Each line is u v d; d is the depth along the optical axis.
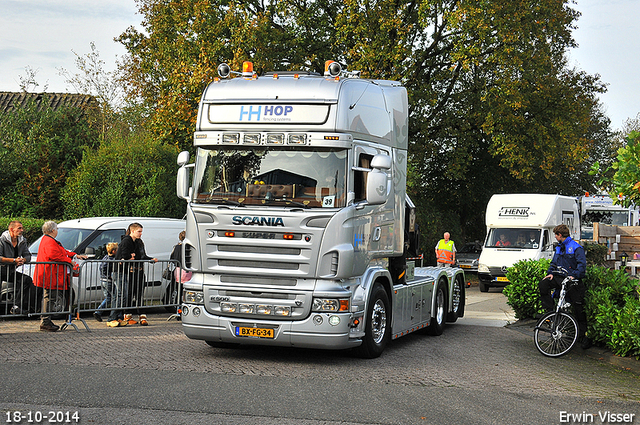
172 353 8.96
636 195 9.07
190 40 23.84
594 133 47.66
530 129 26.98
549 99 28.28
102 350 8.93
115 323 11.65
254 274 8.43
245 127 8.62
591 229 31.14
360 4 24.56
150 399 6.36
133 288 12.23
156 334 10.70
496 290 24.22
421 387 7.34
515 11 25.05
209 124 8.78
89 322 12.23
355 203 8.53
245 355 9.05
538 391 7.39
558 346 9.92
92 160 20.27
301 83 8.66
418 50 27.19
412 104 26.00
